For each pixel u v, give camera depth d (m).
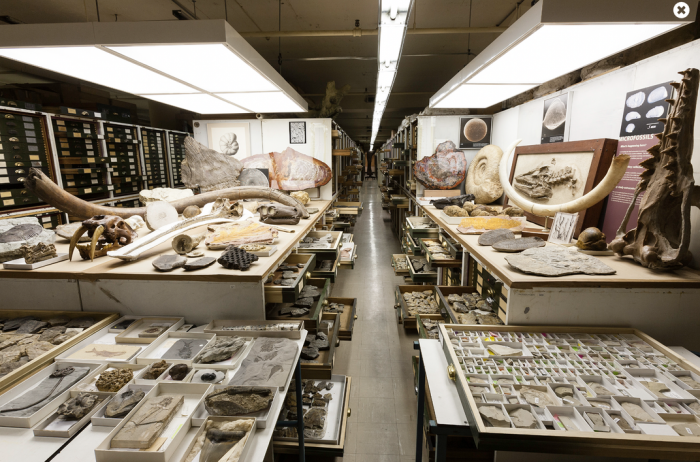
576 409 1.14
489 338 1.62
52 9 4.54
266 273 1.85
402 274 4.21
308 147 4.77
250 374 1.34
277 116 6.96
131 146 5.01
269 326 1.77
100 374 1.35
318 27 5.34
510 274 1.74
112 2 4.39
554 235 2.34
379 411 2.35
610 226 2.33
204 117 5.48
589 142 2.42
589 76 2.76
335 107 6.98
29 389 1.30
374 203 13.64
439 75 8.31
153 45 1.77
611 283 1.62
